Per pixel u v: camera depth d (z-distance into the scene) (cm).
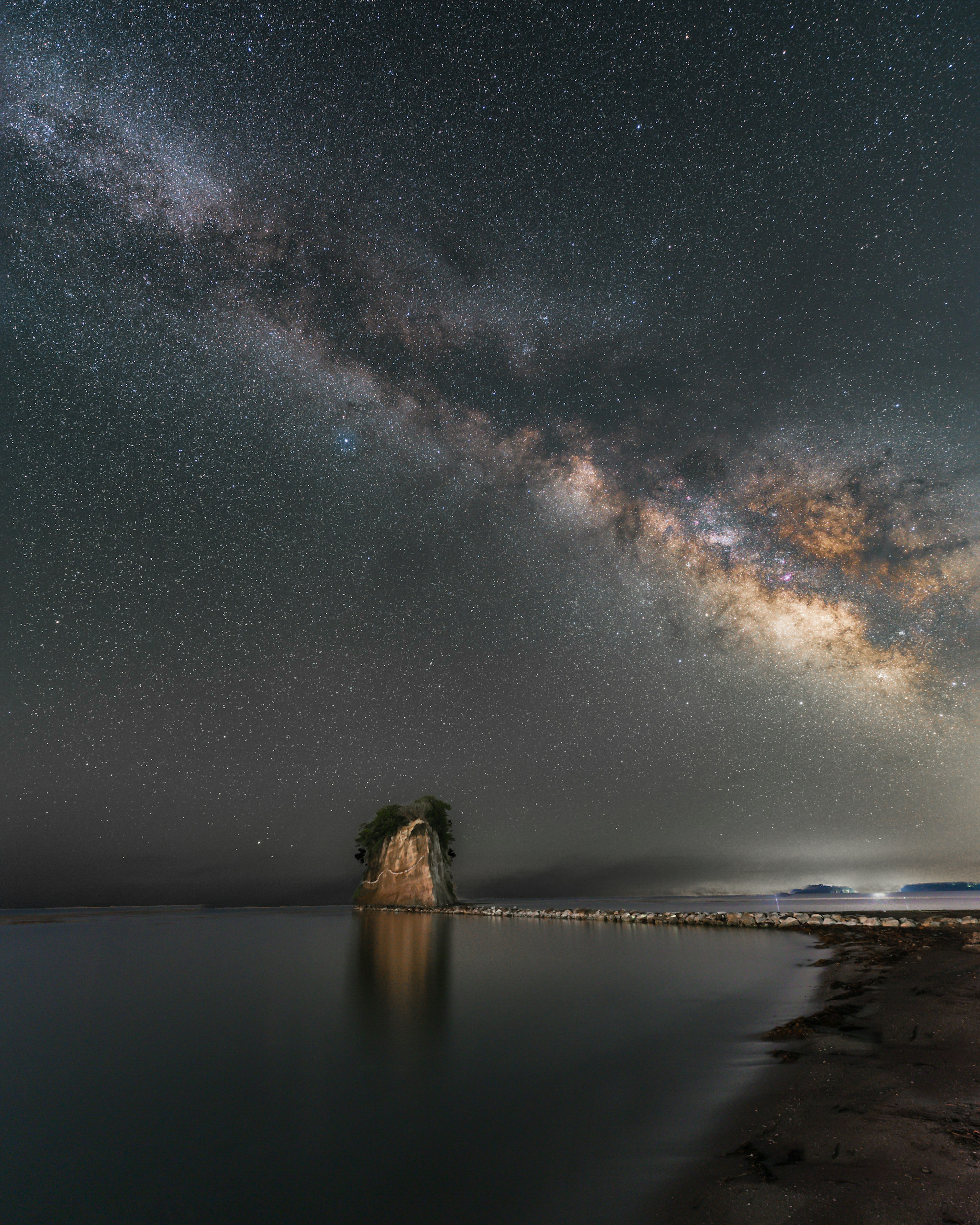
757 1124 748
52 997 1723
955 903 8156
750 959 2269
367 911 6719
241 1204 605
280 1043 1212
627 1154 690
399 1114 838
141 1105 885
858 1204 547
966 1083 849
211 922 5166
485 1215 567
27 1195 630
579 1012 1451
